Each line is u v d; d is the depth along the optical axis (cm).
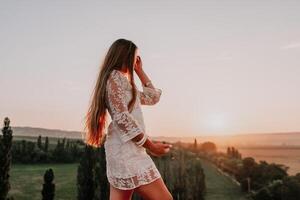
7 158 4731
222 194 8881
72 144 12050
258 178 9988
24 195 8188
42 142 12138
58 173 10375
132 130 277
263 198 8500
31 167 11281
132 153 285
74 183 9362
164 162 6531
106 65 312
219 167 12100
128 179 283
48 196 5712
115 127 294
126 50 314
